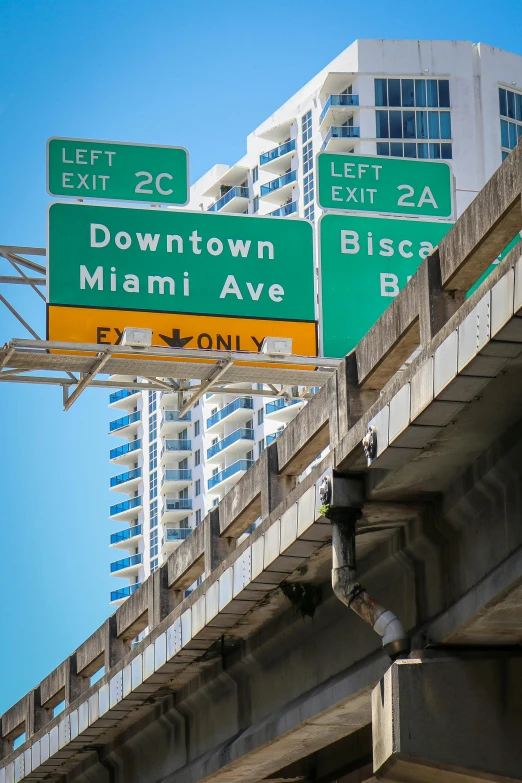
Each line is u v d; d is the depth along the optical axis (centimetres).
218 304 2053
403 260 2106
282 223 2103
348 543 1362
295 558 1520
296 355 2028
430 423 1154
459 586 1321
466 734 1289
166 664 1986
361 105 10131
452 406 1118
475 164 9975
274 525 1537
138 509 12169
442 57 10156
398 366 1354
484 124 10025
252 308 2064
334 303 2069
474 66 10144
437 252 1232
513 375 1064
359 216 2112
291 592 1655
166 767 2331
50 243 2022
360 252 2100
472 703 1302
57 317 1997
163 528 11625
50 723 2728
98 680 2377
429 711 1287
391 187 2144
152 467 12000
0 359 1973
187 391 2125
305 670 1745
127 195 2069
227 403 11062
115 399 12600
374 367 1351
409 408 1160
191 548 1989
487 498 1244
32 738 2870
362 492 1363
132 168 2081
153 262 2048
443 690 1297
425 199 2147
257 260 2083
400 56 10188
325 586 1647
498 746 1288
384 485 1316
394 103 10119
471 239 1157
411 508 1366
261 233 2094
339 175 2130
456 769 1280
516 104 10225
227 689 2030
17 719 3111
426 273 1230
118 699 2230
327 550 1508
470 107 10069
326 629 1675
